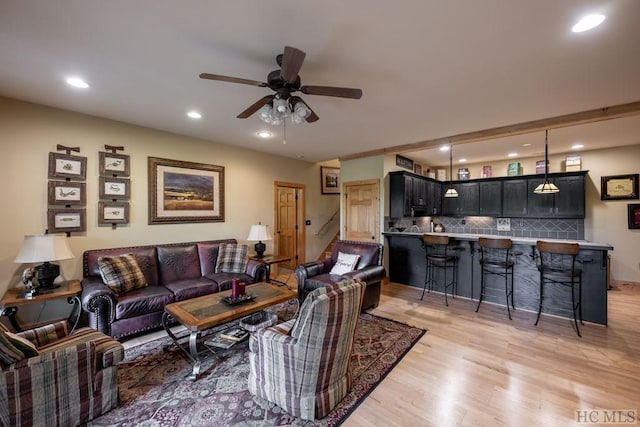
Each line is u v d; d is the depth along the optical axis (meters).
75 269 3.36
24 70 2.37
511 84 2.61
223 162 4.92
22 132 3.04
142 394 2.10
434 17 1.72
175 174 4.27
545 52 2.09
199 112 3.37
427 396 2.09
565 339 3.00
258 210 5.51
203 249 4.23
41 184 3.15
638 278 5.03
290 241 6.40
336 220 7.44
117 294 2.99
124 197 3.74
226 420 1.84
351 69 2.36
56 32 1.87
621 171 5.16
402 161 6.05
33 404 1.64
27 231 3.06
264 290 3.13
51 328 2.14
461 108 3.21
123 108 3.23
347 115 3.46
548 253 3.72
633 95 2.84
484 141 4.77
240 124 3.83
